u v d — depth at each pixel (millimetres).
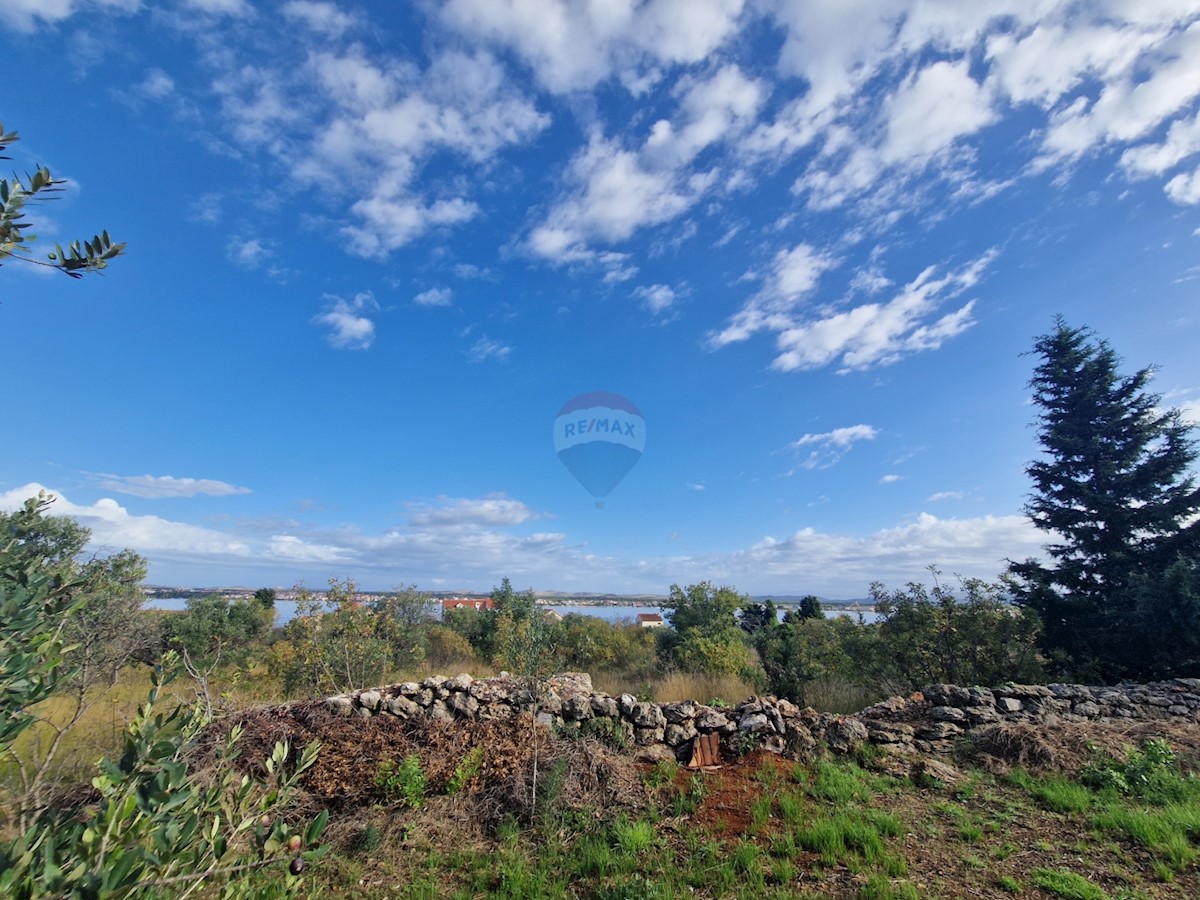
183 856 1836
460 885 4359
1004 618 9844
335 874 4488
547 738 6211
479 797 5461
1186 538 10805
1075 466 12156
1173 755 6109
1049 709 7484
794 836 4805
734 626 18250
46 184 1841
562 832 4957
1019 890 4031
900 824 5031
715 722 6770
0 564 1972
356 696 6695
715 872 4289
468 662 16359
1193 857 4391
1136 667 10344
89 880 1474
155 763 1890
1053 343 12914
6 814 2748
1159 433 11547
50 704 5965
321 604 10234
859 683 10820
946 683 9930
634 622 24500
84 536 7281
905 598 10602
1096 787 5848
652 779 5855
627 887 4059
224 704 5992
